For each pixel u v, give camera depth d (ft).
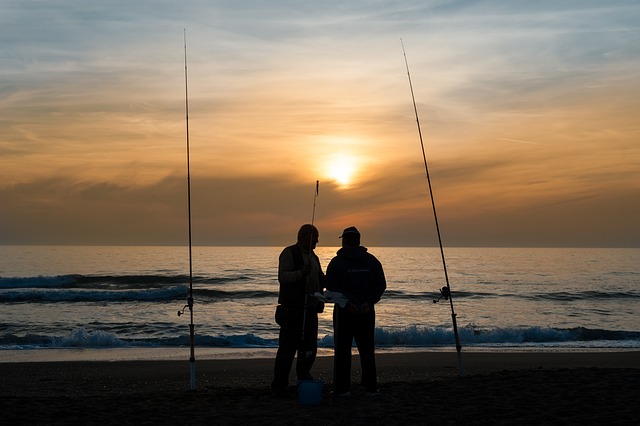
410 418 17.93
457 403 19.81
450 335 55.42
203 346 51.31
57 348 49.60
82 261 260.42
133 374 34.47
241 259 296.30
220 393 22.76
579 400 19.62
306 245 21.93
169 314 81.97
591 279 165.37
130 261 261.85
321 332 65.36
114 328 66.90
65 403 20.61
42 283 125.18
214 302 99.25
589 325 75.82
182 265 221.46
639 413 17.93
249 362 39.75
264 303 98.43
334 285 20.97
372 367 21.35
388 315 84.94
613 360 40.88
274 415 18.61
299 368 22.26
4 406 19.86
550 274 188.55
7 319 74.90
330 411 19.10
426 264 265.95
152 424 17.61
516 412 18.34
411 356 43.01
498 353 45.14
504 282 152.35
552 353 45.06
